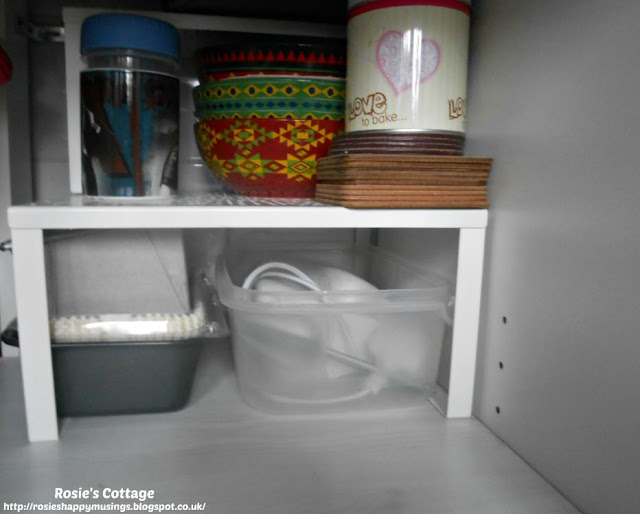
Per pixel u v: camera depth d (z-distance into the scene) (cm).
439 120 52
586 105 40
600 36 38
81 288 53
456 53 52
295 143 59
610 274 38
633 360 36
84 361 52
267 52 58
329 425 54
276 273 59
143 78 53
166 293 55
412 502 42
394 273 73
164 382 54
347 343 57
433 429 53
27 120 79
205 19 69
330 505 41
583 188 40
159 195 56
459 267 53
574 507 41
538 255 45
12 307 77
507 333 50
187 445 49
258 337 55
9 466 45
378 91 51
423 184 50
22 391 61
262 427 53
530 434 47
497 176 52
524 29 47
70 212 47
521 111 48
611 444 38
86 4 79
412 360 58
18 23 75
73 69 71
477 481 45
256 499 41
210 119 61
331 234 89
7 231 74
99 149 54
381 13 50
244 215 49
